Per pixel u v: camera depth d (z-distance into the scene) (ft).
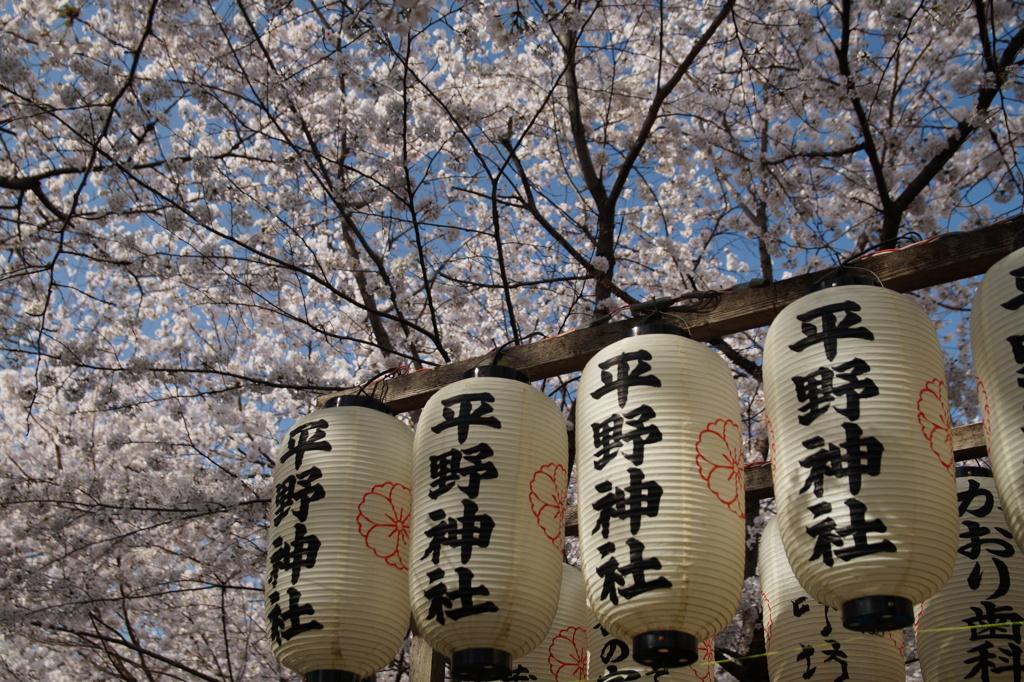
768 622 13.02
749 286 12.06
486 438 11.28
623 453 10.23
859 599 9.04
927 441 9.41
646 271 34.88
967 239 10.83
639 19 33.47
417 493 11.36
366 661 11.28
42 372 26.27
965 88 27.48
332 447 12.21
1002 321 9.46
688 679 12.35
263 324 32.99
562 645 13.99
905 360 9.77
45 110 25.63
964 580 12.19
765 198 29.32
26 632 28.68
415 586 10.80
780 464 9.85
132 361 25.43
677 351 10.82
